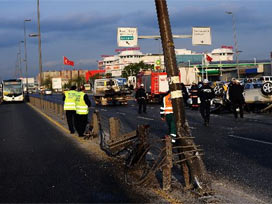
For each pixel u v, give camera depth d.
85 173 8.05
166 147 6.56
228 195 6.18
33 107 41.81
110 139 10.62
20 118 26.09
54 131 16.64
